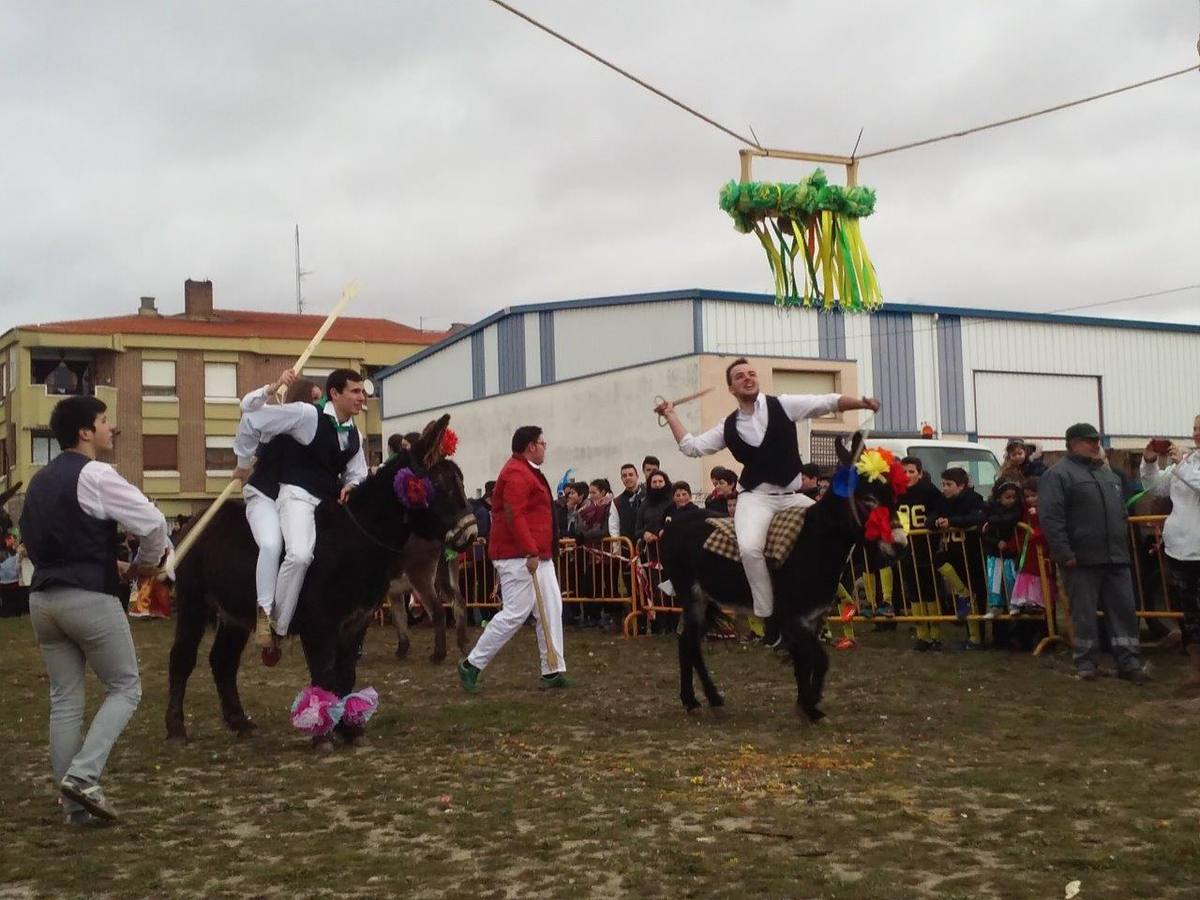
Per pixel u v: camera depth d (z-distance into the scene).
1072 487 9.65
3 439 47.97
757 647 12.65
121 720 6.00
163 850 5.51
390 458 7.75
